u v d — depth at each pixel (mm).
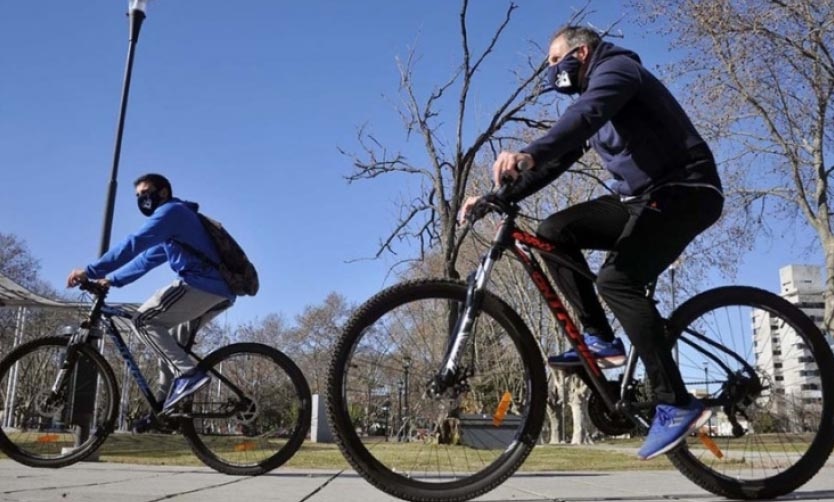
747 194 20719
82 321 5133
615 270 2965
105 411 5086
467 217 3094
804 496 3352
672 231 2965
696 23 17359
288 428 5023
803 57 17594
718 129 18750
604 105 2830
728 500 3252
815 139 19016
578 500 3309
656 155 3014
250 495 3379
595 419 3205
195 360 5109
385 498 3279
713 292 3301
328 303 59031
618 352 3066
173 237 4977
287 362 5070
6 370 5043
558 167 3275
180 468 5375
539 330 24547
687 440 3240
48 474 4441
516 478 4711
